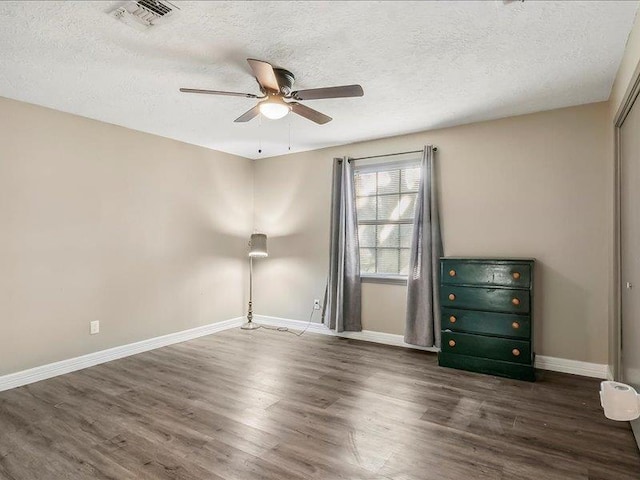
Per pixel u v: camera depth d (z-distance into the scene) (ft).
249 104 10.95
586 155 10.98
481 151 12.55
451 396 9.46
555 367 11.28
